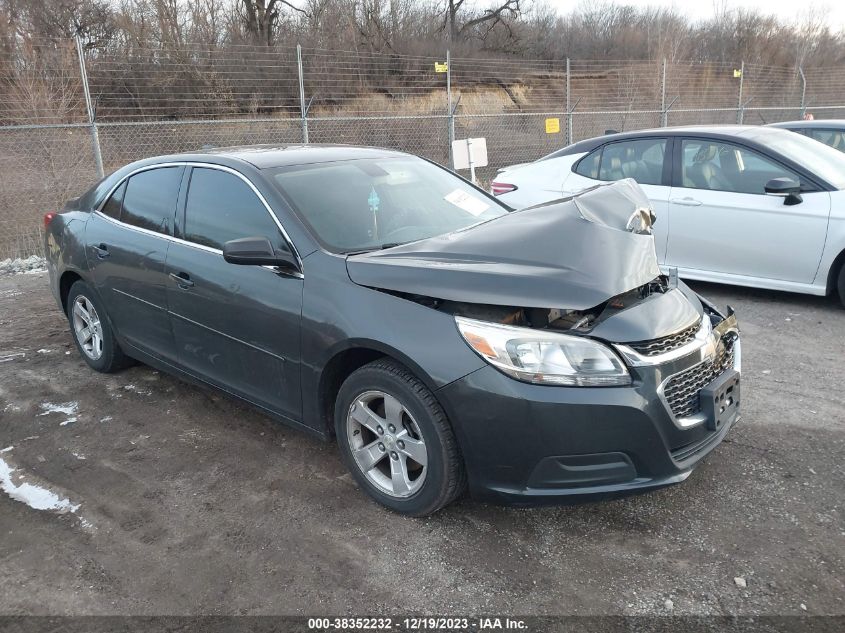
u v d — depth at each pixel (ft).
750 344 17.04
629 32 102.83
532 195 23.71
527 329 8.72
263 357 11.11
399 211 12.11
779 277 19.76
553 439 8.51
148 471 11.47
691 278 21.34
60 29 55.42
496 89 59.88
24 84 37.63
